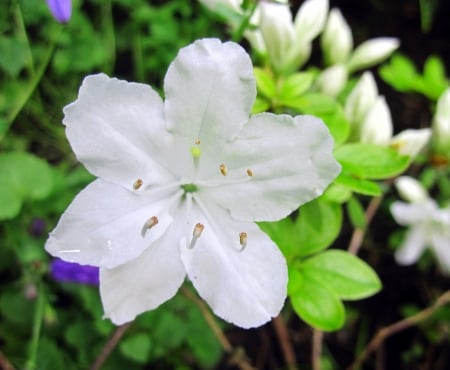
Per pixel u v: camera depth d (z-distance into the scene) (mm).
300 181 144
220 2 185
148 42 272
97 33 273
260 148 145
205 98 142
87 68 263
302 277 169
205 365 236
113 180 141
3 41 218
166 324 231
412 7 318
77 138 136
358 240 237
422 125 306
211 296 146
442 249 251
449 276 284
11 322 229
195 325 234
